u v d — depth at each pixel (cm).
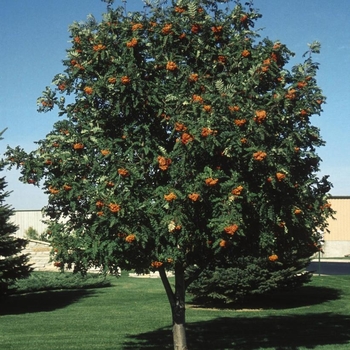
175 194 820
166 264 883
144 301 2044
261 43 954
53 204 982
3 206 1844
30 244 2961
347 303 1962
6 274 1850
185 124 845
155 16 951
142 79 926
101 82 887
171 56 920
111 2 960
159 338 1322
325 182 1019
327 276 2734
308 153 929
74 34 946
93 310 1847
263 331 1424
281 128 907
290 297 2094
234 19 959
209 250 929
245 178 887
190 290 1883
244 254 971
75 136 911
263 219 892
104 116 941
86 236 883
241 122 838
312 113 915
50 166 934
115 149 889
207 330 1441
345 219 4934
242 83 886
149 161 899
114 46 928
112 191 834
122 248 852
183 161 841
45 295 2278
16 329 1459
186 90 918
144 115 939
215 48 941
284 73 928
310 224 945
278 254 1012
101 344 1252
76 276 2517
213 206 852
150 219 837
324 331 1417
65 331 1427
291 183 891
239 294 1836
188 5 930
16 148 954
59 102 973
